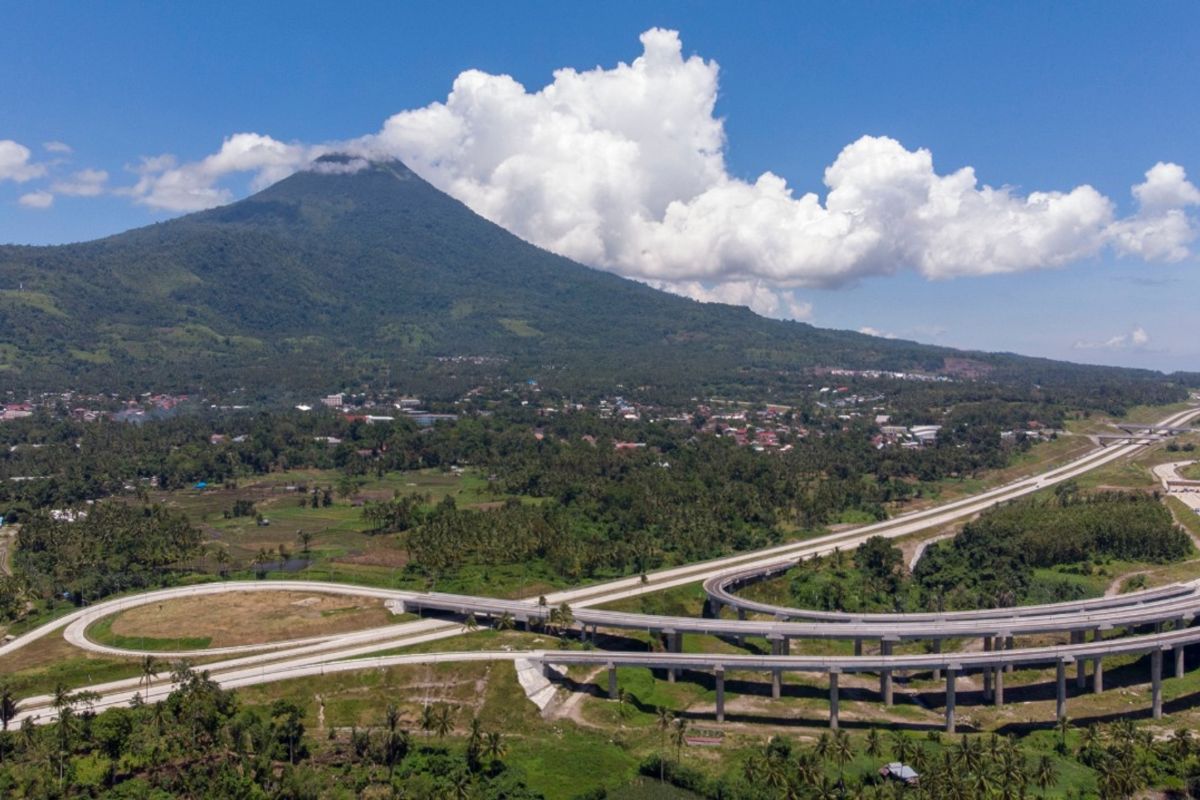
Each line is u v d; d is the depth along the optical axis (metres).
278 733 177.88
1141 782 169.00
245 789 159.38
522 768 177.12
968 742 189.75
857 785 164.62
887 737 193.62
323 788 164.00
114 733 171.88
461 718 198.00
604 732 196.38
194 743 174.88
